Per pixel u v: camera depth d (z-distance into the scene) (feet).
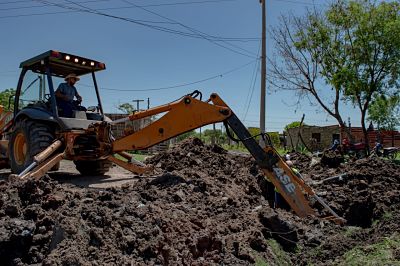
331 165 39.29
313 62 72.79
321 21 69.62
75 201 16.38
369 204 25.66
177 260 14.99
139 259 14.14
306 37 70.90
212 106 23.07
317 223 23.47
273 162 22.35
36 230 14.56
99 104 30.17
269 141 23.13
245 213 22.15
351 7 63.98
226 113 22.80
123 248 14.24
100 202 16.78
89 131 25.27
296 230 21.91
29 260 13.66
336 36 67.82
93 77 29.99
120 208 16.44
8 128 30.48
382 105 70.18
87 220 14.89
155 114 24.52
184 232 16.87
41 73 28.86
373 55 62.39
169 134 23.90
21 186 16.39
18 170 26.45
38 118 24.71
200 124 23.22
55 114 25.21
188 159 31.50
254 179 32.27
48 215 15.12
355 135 99.60
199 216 19.25
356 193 27.94
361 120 64.28
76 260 12.62
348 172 33.47
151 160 33.94
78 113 27.20
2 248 13.38
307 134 106.93
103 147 25.48
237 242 17.90
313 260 20.08
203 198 22.11
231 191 26.37
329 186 31.17
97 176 29.48
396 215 25.03
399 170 34.55
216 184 25.90
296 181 22.65
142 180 23.39
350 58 65.31
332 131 104.32
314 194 23.11
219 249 17.29
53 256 12.83
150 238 15.10
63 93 26.94
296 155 46.44
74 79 27.61
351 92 63.93
